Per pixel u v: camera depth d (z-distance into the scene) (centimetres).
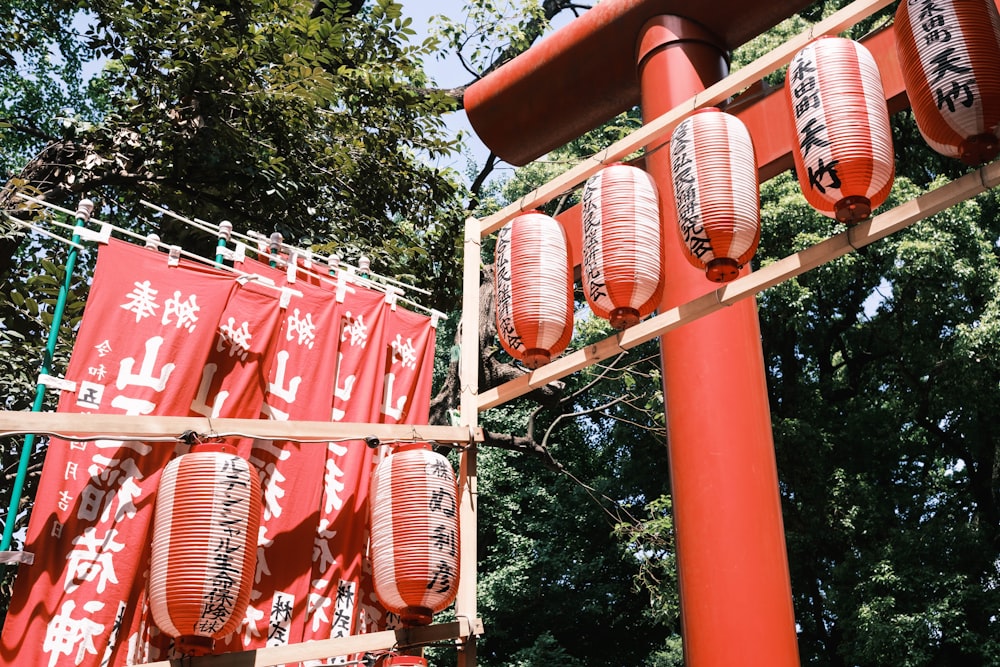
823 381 1630
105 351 332
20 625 291
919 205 271
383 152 955
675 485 389
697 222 307
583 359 348
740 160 313
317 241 895
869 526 1402
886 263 1368
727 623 349
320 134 932
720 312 406
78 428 274
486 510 1714
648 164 436
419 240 1001
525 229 371
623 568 1733
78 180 816
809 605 1539
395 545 327
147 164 854
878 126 284
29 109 1339
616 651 1800
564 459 1819
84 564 305
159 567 279
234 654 288
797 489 1441
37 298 751
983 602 1260
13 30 1070
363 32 947
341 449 390
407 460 340
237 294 374
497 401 383
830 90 289
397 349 439
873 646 1245
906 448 1553
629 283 334
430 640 334
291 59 816
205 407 351
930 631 1252
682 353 403
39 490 307
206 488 285
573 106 514
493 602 1614
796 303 1367
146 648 304
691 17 458
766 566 359
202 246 874
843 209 289
